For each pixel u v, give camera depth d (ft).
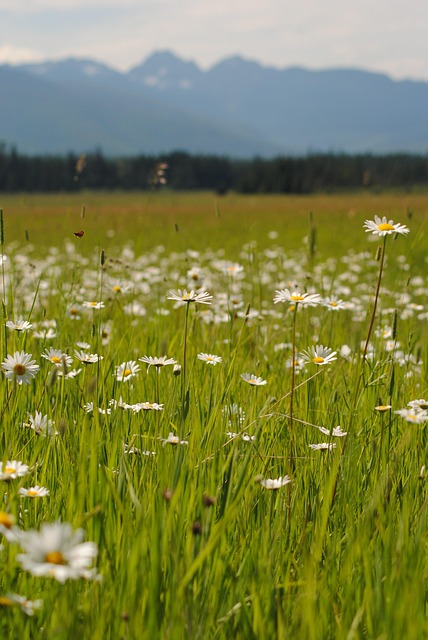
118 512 4.99
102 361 6.49
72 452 5.53
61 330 7.25
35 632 4.67
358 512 5.38
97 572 4.83
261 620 4.71
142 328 8.38
